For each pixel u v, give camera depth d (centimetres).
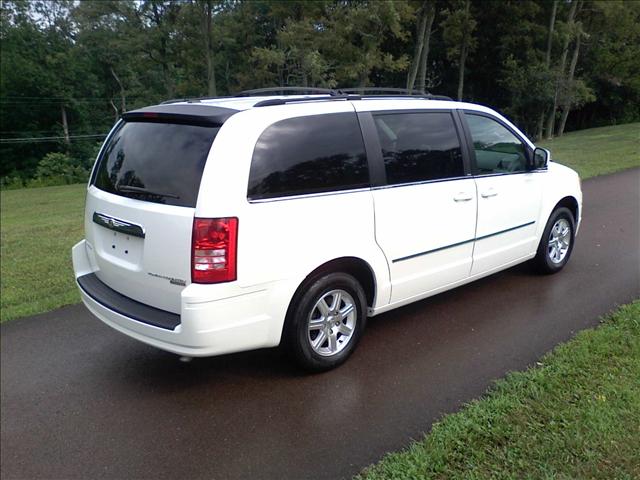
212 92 4181
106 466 307
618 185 1059
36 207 2117
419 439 301
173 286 335
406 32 3338
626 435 278
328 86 3225
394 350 412
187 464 301
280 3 3409
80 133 5112
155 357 439
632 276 523
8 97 4794
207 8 3997
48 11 5253
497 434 288
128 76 5222
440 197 426
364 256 385
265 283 337
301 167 352
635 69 3222
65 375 417
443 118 441
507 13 3725
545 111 3616
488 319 454
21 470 310
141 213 346
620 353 361
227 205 320
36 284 659
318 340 378
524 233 510
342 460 292
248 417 339
